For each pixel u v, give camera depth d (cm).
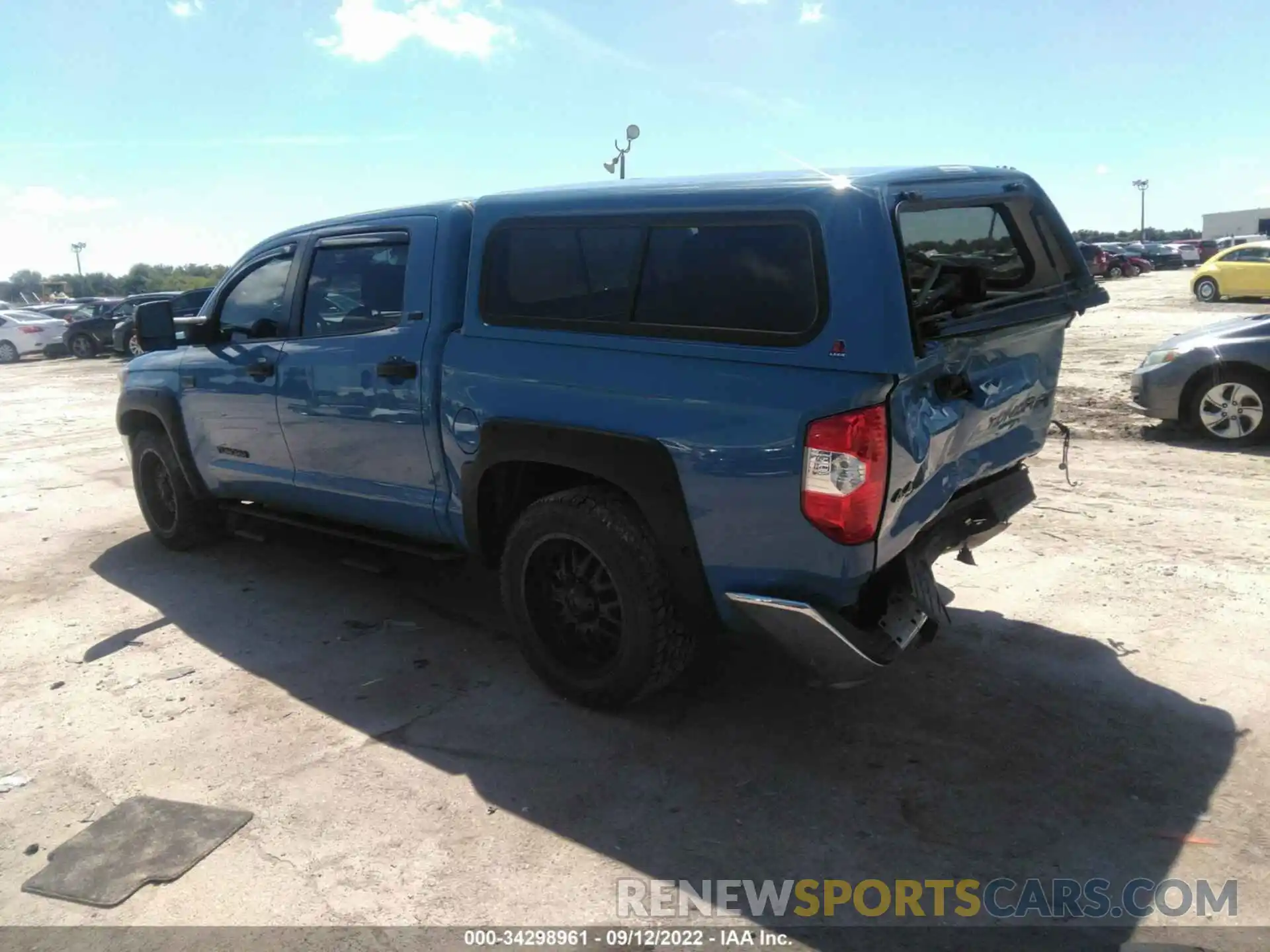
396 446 447
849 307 303
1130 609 481
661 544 354
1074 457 803
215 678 440
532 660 413
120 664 457
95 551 640
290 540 643
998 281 407
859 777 347
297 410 494
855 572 317
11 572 600
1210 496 667
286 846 314
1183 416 852
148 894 293
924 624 361
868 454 302
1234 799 325
